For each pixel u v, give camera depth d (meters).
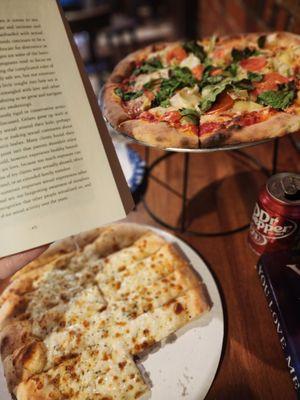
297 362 0.55
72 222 0.57
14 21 0.54
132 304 0.69
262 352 0.64
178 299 0.68
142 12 4.18
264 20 1.33
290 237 0.69
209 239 0.84
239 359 0.63
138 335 0.64
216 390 0.60
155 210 0.93
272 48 0.99
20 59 0.54
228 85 0.82
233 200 0.94
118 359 0.61
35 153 0.55
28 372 0.61
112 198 0.59
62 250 0.79
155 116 0.80
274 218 0.67
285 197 0.65
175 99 0.83
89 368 0.61
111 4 3.99
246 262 0.79
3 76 0.53
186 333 0.65
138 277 0.73
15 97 0.53
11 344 0.65
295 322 0.59
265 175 1.01
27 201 0.55
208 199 0.95
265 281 0.67
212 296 0.70
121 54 3.33
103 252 0.79
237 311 0.70
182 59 1.03
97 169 0.58
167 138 0.70
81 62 0.60
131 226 0.83
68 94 0.56
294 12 1.07
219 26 2.03
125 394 0.58
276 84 0.84
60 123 0.56
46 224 0.56
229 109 0.79
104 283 0.73
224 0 1.83
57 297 0.71
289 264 0.67
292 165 1.04
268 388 0.60
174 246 0.80
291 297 0.62
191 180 1.02
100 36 3.74
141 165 0.97
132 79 0.99
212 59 1.00
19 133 0.54
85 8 3.73
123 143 1.05
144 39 3.75
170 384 0.58
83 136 0.57
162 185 1.01
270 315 0.69
